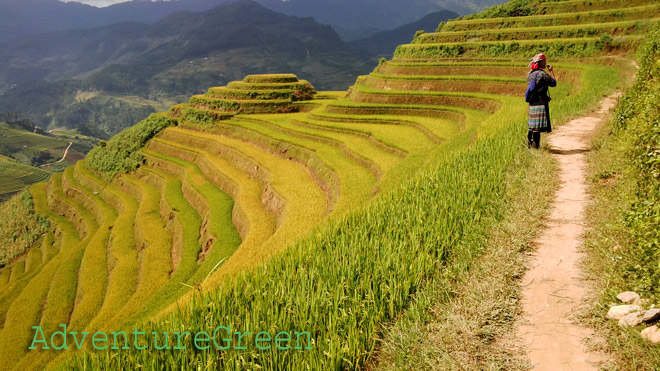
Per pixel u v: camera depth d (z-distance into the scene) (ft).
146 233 154.81
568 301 15.37
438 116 156.15
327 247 22.43
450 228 22.13
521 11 246.06
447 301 16.51
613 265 16.11
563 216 22.98
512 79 157.38
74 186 266.16
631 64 121.39
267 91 295.69
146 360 14.29
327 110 199.62
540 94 35.47
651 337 11.87
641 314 12.64
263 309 16.07
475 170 31.83
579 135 42.47
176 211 161.79
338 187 100.99
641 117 28.30
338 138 148.97
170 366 14.25
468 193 27.07
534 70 35.96
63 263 162.09
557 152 36.76
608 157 29.50
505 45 195.52
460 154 41.16
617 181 25.34
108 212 220.64
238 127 236.63
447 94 163.12
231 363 13.51
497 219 23.25
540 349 13.20
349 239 23.67
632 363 11.60
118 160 261.65
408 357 13.55
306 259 21.35
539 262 18.57
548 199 25.61
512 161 33.45
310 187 120.47
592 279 16.43
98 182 257.75
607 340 12.78
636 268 14.60
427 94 170.60
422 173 37.65
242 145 204.33
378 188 69.56
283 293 17.40
